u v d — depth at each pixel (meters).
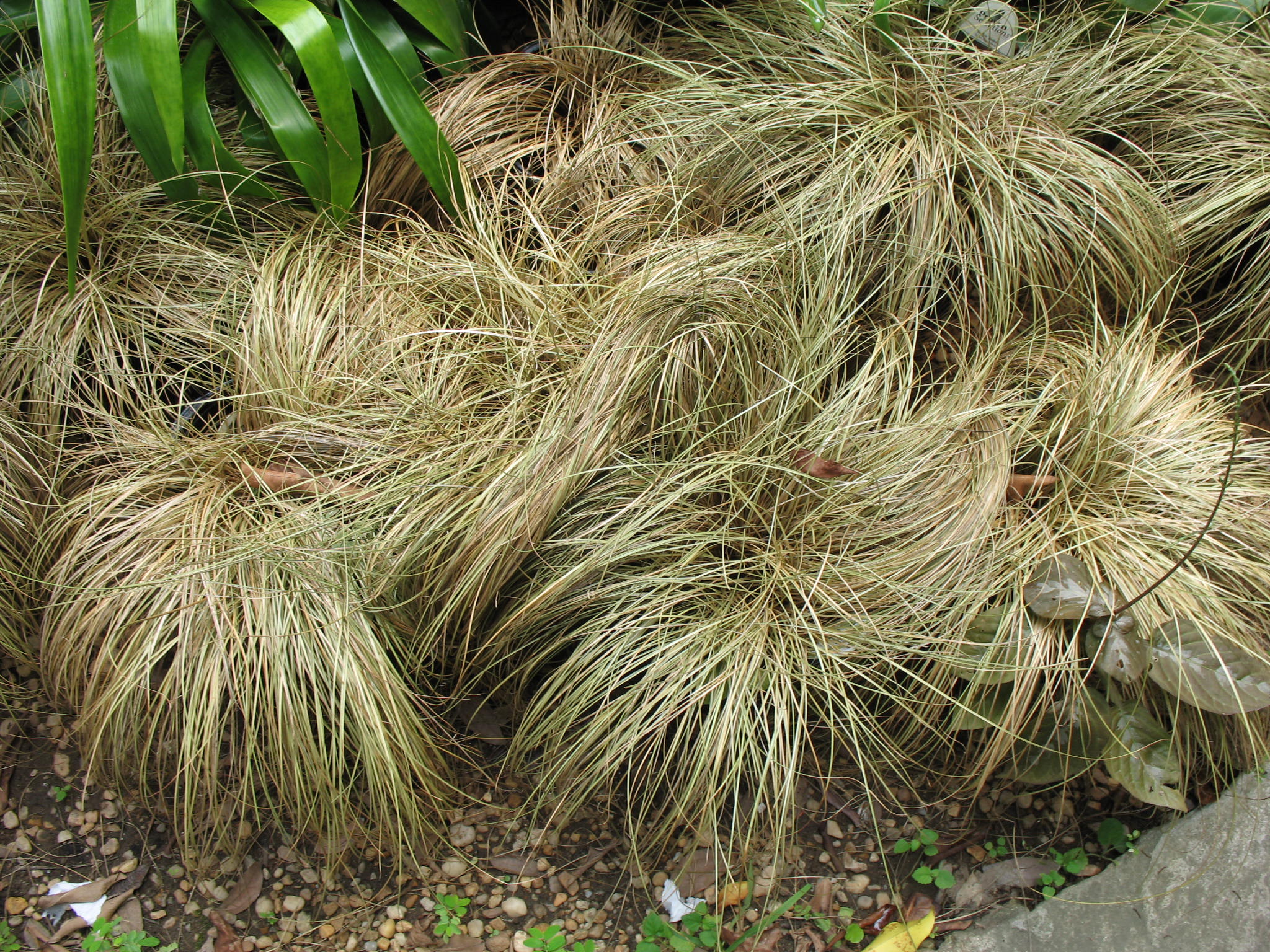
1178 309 1.73
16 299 1.62
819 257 1.63
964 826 1.53
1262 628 1.51
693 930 1.47
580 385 1.53
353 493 1.53
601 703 1.51
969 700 1.48
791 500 1.54
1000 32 1.80
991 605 1.51
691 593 1.52
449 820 1.53
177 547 1.50
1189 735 1.50
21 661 1.57
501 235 1.69
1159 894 1.48
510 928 1.49
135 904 1.49
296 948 1.48
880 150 1.67
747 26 1.82
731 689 1.47
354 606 1.48
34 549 1.55
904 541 1.53
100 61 1.68
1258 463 1.60
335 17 1.69
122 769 1.51
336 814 1.48
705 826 1.49
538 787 1.49
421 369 1.60
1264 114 1.73
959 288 1.69
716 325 1.56
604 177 1.74
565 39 1.83
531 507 1.50
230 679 1.45
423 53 1.74
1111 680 1.47
